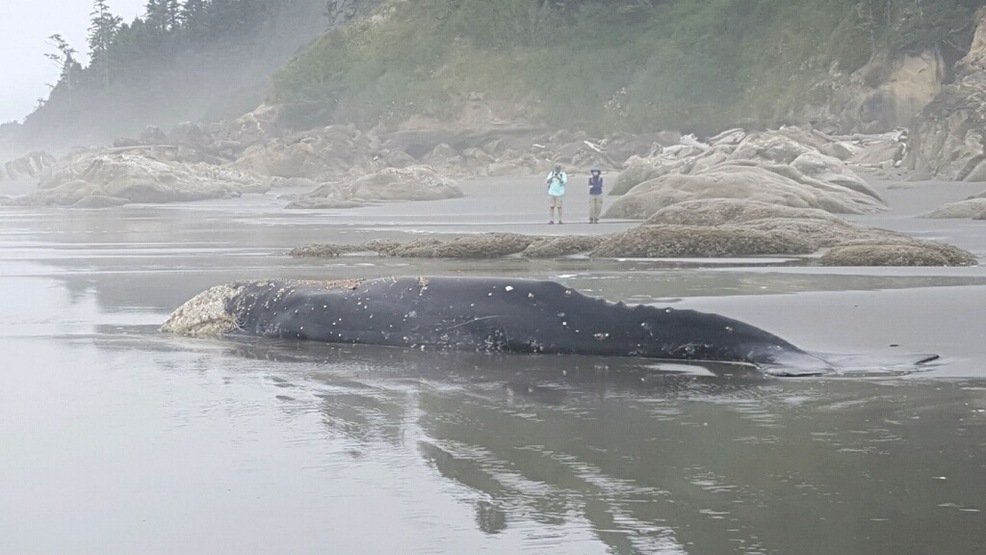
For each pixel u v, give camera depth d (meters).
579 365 25.72
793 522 13.55
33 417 20.16
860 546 12.68
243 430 18.94
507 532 13.32
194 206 162.12
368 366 25.95
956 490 14.84
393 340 28.88
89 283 46.19
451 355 27.47
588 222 88.94
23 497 15.04
